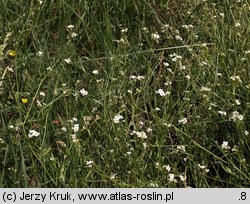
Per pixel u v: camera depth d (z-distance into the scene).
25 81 0.55
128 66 0.59
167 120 0.52
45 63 0.57
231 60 0.59
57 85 0.54
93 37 0.64
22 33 0.61
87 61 0.60
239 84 0.55
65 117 0.54
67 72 0.57
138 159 0.48
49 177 0.47
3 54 0.56
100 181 0.47
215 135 0.53
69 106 0.53
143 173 0.47
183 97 0.57
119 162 0.48
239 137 0.50
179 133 0.51
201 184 0.48
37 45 0.60
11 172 0.47
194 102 0.55
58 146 0.49
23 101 0.52
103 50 0.63
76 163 0.46
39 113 0.50
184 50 0.62
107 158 0.49
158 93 0.55
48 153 0.48
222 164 0.49
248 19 0.63
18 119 0.50
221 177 0.51
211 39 0.63
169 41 0.62
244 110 0.53
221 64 0.58
